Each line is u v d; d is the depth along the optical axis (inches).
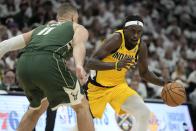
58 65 205.5
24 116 229.1
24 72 209.0
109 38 251.4
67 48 211.3
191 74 489.7
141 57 267.7
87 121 211.9
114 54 254.4
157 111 362.9
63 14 231.8
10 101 314.5
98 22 584.1
